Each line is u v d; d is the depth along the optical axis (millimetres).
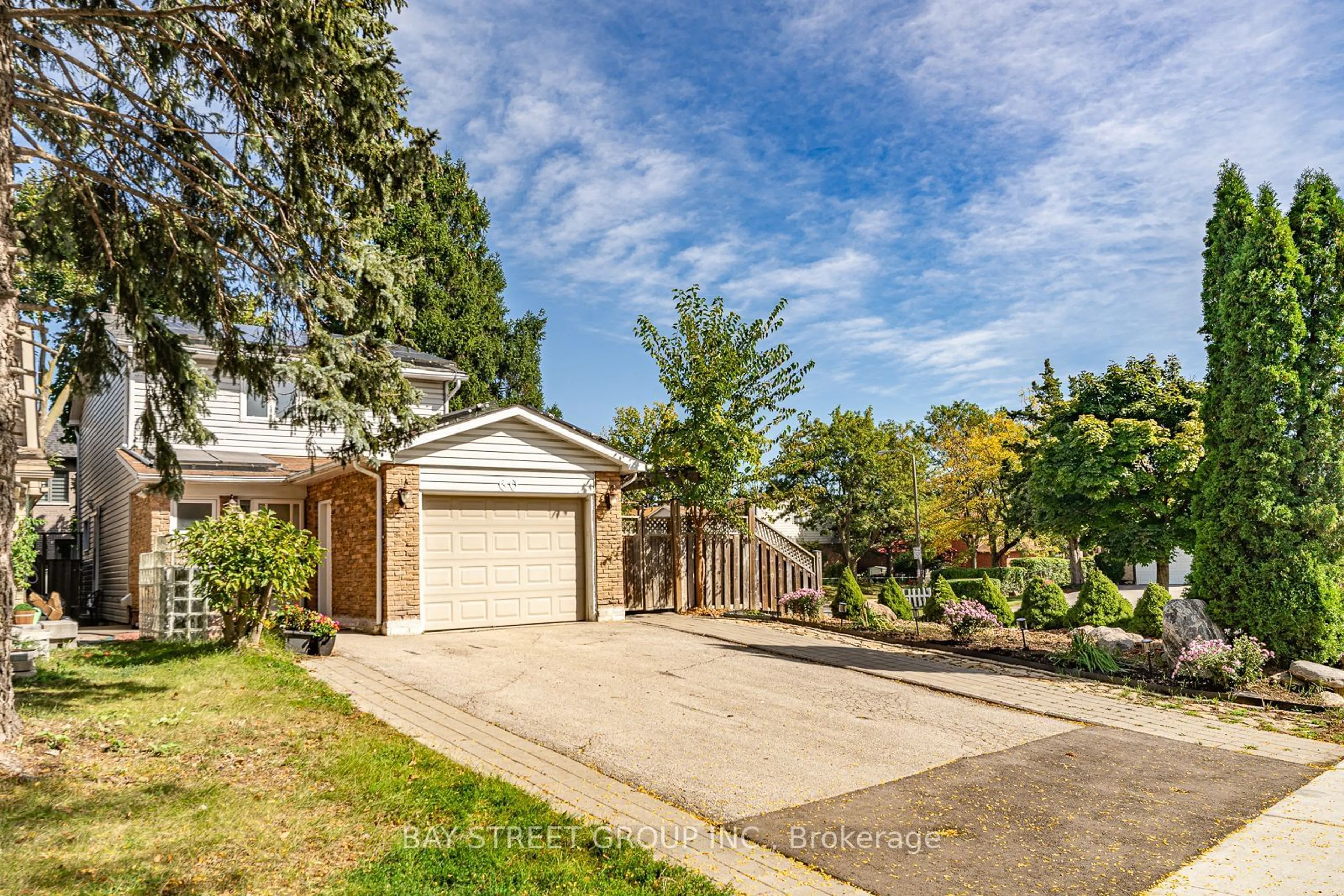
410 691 9039
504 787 5809
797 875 4715
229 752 6473
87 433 24375
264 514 11164
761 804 5895
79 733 6684
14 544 14156
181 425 9609
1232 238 11828
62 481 30172
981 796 6176
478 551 14391
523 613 14758
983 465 40000
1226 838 5406
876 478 44125
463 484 14039
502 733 7473
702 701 8961
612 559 15539
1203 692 10039
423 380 21922
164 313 9883
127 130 8906
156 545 13852
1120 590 44188
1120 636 13125
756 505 18406
